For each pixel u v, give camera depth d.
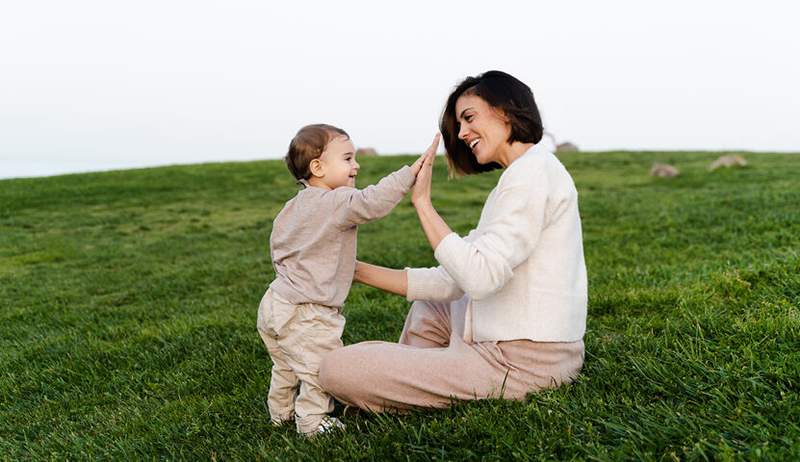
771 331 3.20
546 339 2.63
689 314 3.80
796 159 23.97
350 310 5.36
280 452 2.58
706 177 19.75
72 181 23.88
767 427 2.28
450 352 2.70
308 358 2.79
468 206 16.78
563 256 2.63
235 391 3.66
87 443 3.15
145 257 11.38
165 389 3.97
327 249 2.78
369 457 2.44
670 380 2.78
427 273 3.08
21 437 3.58
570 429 2.39
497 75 2.78
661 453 2.23
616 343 3.44
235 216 16.75
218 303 6.93
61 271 10.45
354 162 3.04
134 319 6.39
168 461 2.80
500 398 2.63
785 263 4.55
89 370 4.60
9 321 7.08
